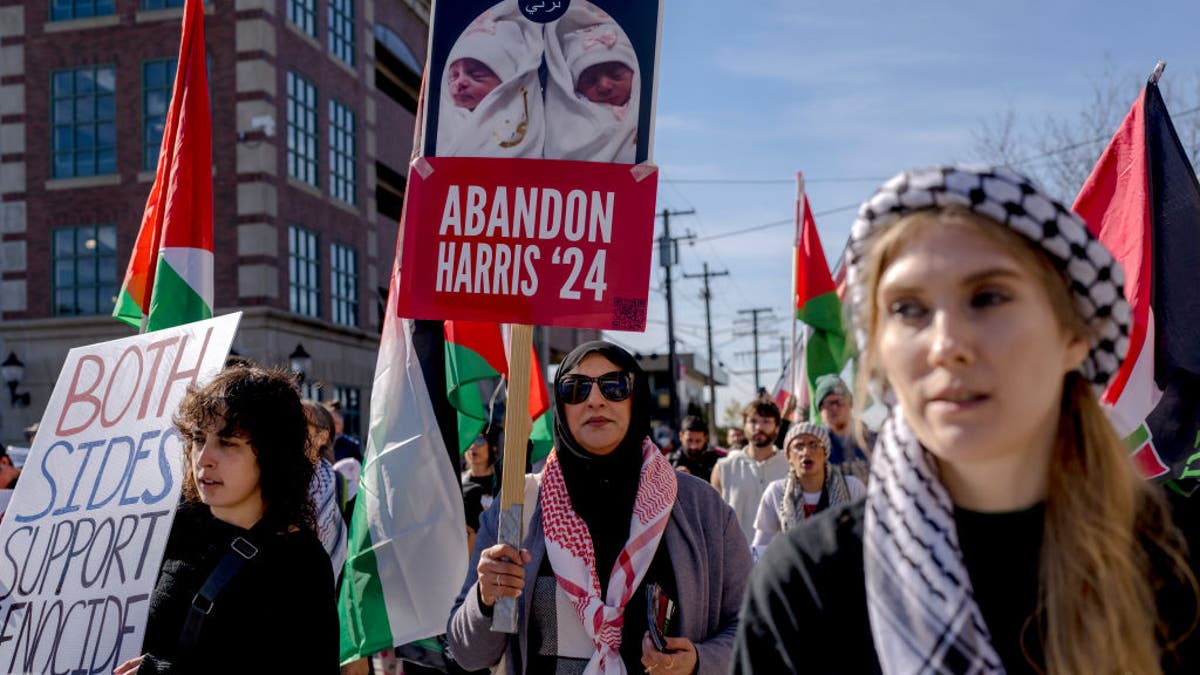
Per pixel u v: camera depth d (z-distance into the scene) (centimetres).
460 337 571
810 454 557
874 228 139
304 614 277
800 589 145
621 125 349
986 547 136
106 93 2441
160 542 294
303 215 2544
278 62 2445
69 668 293
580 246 343
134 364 332
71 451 329
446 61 356
